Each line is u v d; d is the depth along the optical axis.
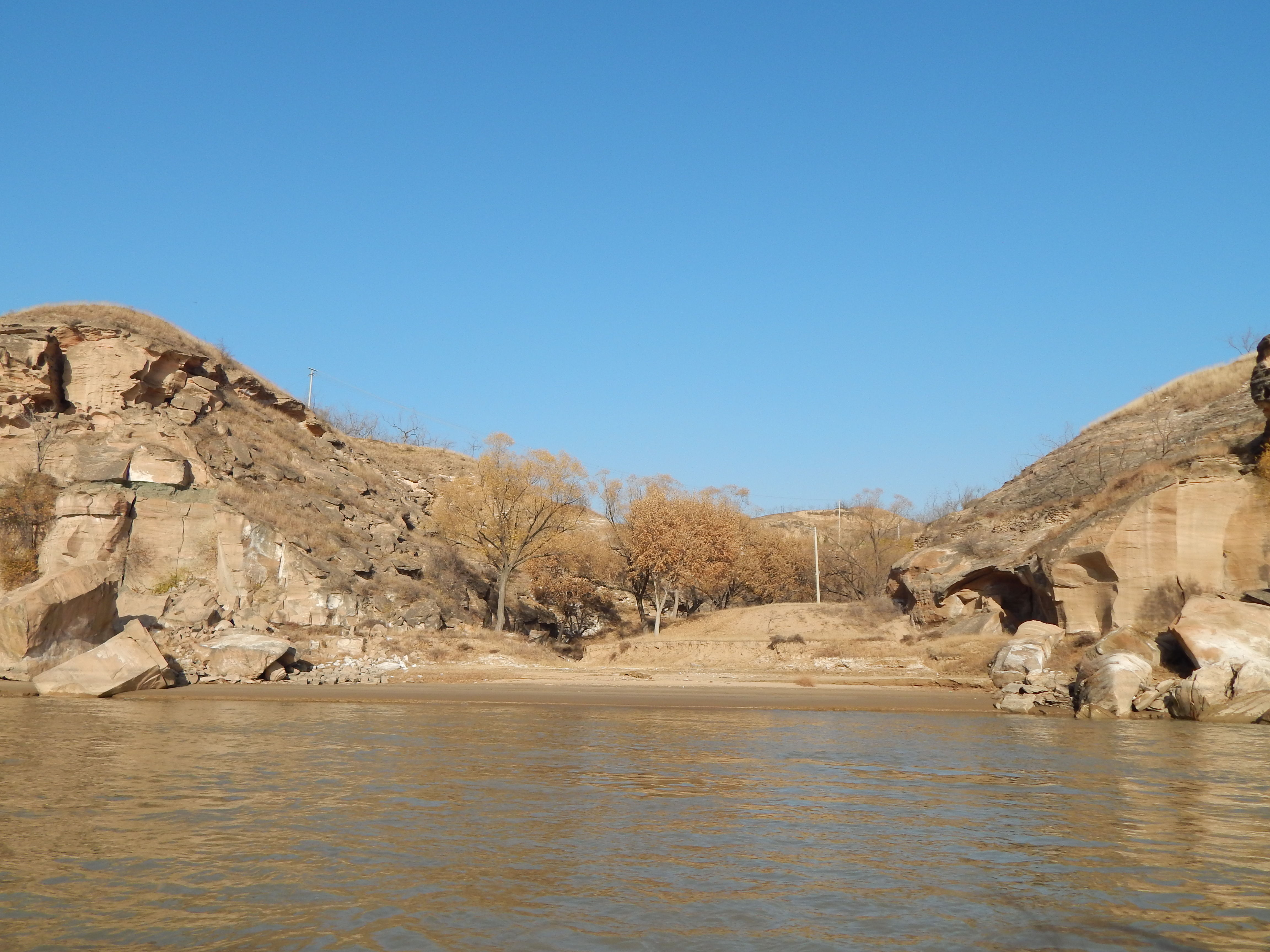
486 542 58.50
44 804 14.80
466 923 9.45
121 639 35.66
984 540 48.03
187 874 10.98
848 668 43.12
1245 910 10.03
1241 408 49.28
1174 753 21.39
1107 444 54.72
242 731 24.56
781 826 13.74
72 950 8.65
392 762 19.22
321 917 9.57
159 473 50.69
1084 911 9.98
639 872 11.23
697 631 55.38
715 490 72.88
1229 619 31.50
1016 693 33.44
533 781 17.09
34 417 51.41
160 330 62.72
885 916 9.77
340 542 55.28
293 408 66.06
